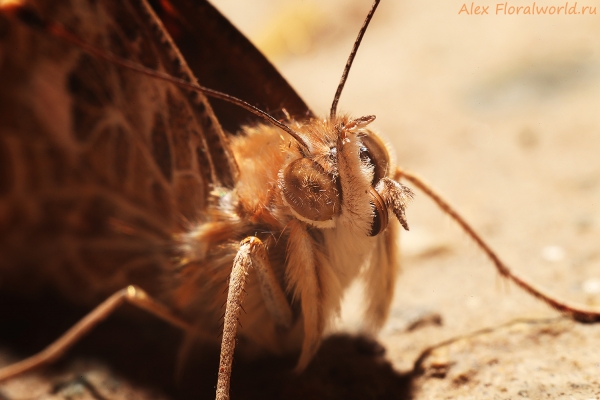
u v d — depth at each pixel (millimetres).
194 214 113
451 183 136
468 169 141
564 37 184
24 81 115
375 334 114
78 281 120
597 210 123
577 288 116
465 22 218
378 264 112
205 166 111
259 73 112
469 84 177
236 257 109
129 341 119
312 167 109
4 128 116
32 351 119
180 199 113
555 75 167
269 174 110
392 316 116
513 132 152
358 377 113
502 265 114
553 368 111
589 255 119
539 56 178
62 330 120
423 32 220
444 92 178
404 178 114
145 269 117
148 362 117
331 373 113
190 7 112
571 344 112
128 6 110
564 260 119
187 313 114
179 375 115
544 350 112
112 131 114
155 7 112
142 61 111
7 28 113
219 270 111
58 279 121
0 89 115
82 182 116
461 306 117
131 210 115
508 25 205
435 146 154
